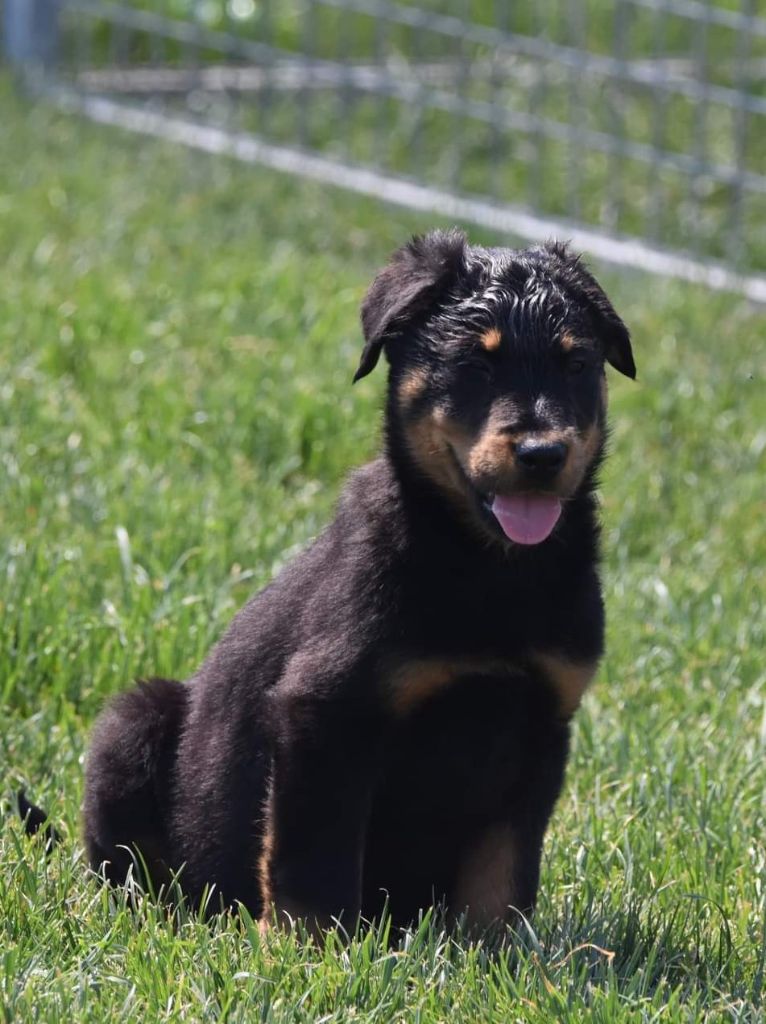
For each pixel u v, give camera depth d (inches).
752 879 325.7
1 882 294.2
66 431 502.3
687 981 287.7
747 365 613.6
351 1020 256.5
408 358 312.5
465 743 299.4
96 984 265.3
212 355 569.9
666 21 965.8
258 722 305.6
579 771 371.6
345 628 291.3
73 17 926.4
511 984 266.7
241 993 262.8
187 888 315.6
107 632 397.4
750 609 460.1
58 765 356.5
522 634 294.5
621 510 505.7
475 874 313.3
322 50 981.8
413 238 327.0
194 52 873.5
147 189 744.3
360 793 294.5
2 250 650.2
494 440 292.4
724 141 869.8
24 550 421.4
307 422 521.0
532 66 926.4
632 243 740.0
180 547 439.8
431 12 978.7
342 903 292.8
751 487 530.3
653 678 418.0
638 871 321.7
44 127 805.2
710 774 364.8
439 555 295.3
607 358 321.7
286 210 745.0
